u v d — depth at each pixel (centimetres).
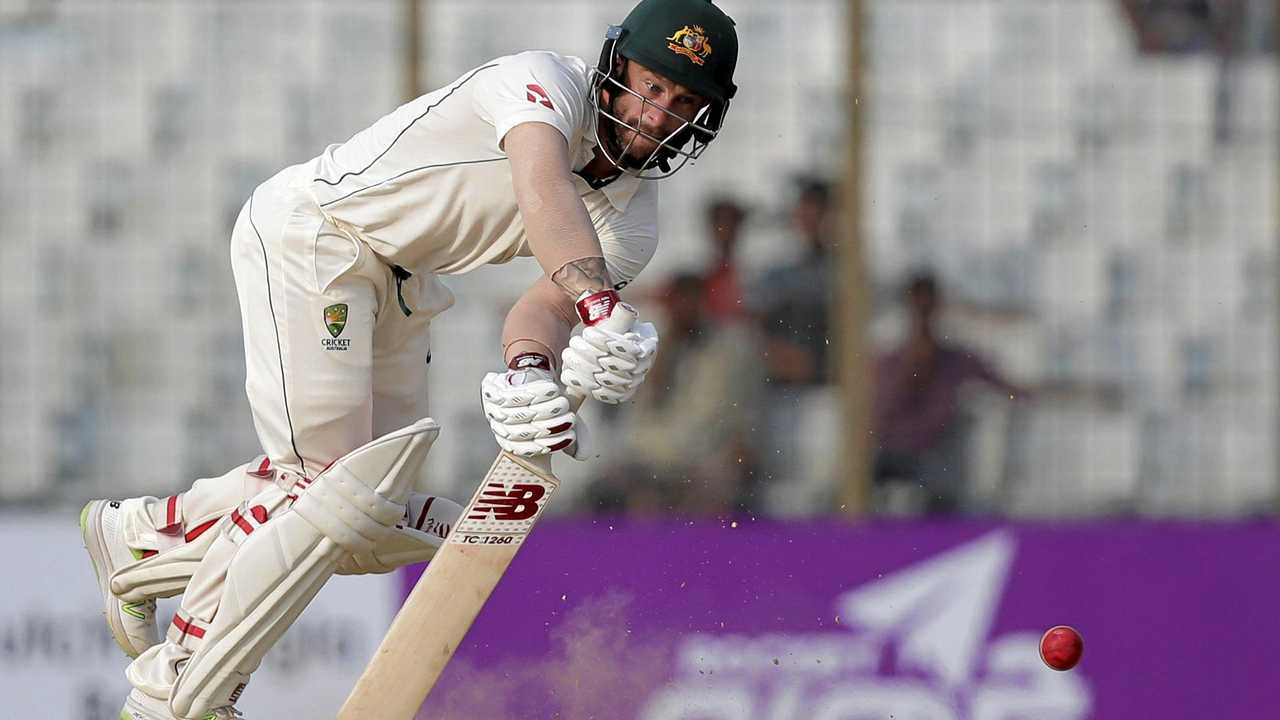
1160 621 2123
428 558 1252
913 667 2081
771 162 2212
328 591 1986
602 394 1026
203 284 2142
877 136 2230
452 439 2162
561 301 1154
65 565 2009
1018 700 2092
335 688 1973
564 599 2023
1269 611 2133
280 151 2156
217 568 1183
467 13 2177
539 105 1072
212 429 2142
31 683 1989
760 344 2216
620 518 2180
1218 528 2145
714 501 2197
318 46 2156
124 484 2133
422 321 1263
